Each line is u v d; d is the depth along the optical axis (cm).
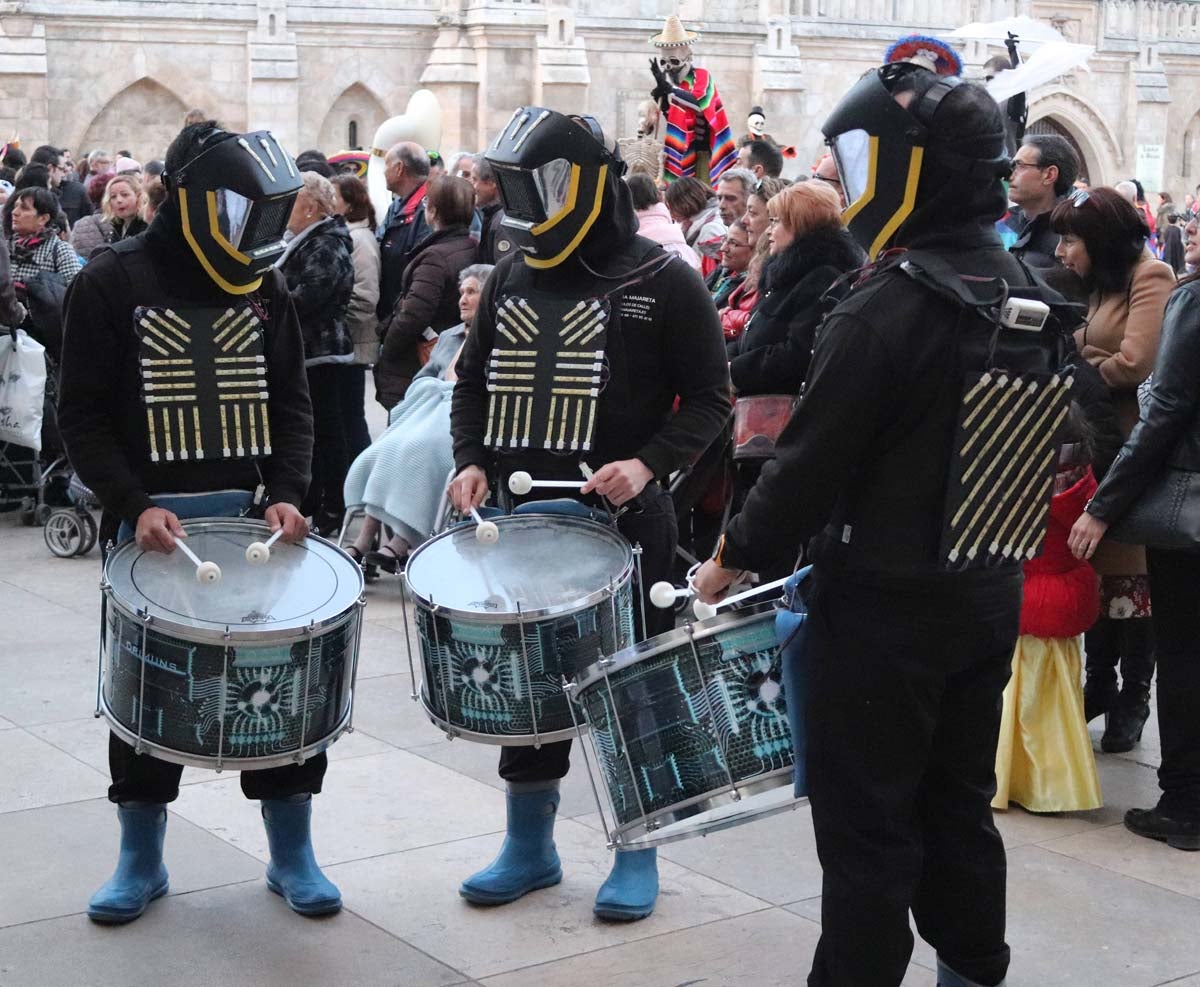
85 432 399
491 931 416
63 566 832
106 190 1034
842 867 327
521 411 413
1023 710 508
